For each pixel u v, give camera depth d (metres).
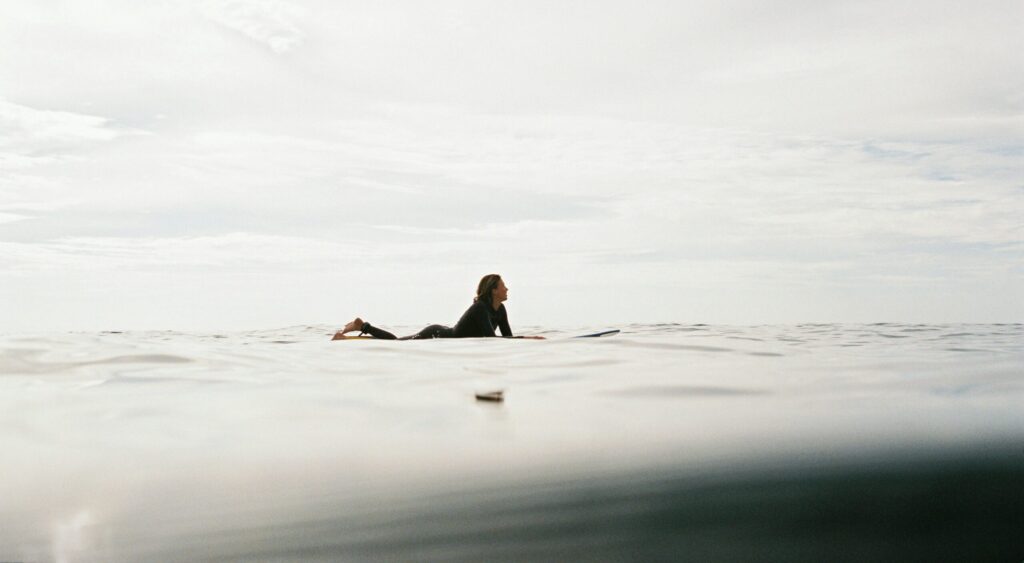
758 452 1.61
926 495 1.38
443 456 1.55
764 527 1.25
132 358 3.13
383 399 2.16
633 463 1.53
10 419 1.85
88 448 1.59
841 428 1.82
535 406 2.05
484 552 1.09
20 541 1.13
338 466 1.48
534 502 1.32
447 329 5.48
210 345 4.26
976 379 2.59
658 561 1.09
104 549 1.09
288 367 2.99
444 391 2.31
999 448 1.66
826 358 3.40
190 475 1.42
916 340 5.11
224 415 1.91
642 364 3.13
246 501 1.29
